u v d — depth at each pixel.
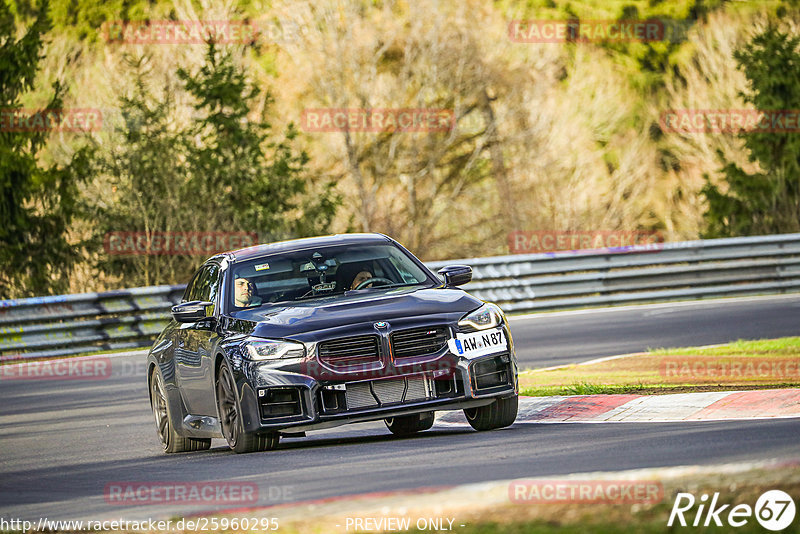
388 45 129.12
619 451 23.97
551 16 150.12
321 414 28.09
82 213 102.56
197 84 106.88
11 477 30.41
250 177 104.38
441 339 28.80
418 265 33.12
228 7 125.25
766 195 114.56
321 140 129.50
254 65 129.62
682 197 143.88
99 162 99.88
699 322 62.62
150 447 35.75
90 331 68.88
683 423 28.50
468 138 135.12
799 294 77.31
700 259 80.00
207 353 31.06
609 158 144.00
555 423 30.95
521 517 16.97
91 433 39.88
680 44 152.38
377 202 134.00
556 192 134.62
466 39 129.12
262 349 28.58
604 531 15.91
